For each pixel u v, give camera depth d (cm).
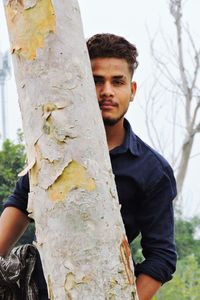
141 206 427
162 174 425
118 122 419
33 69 347
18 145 1697
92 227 338
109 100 405
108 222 341
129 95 414
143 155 425
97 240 338
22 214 436
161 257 421
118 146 422
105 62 407
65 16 348
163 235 427
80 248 337
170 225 430
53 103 343
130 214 425
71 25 349
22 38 350
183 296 1495
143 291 415
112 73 406
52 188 342
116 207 347
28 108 349
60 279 340
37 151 346
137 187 420
